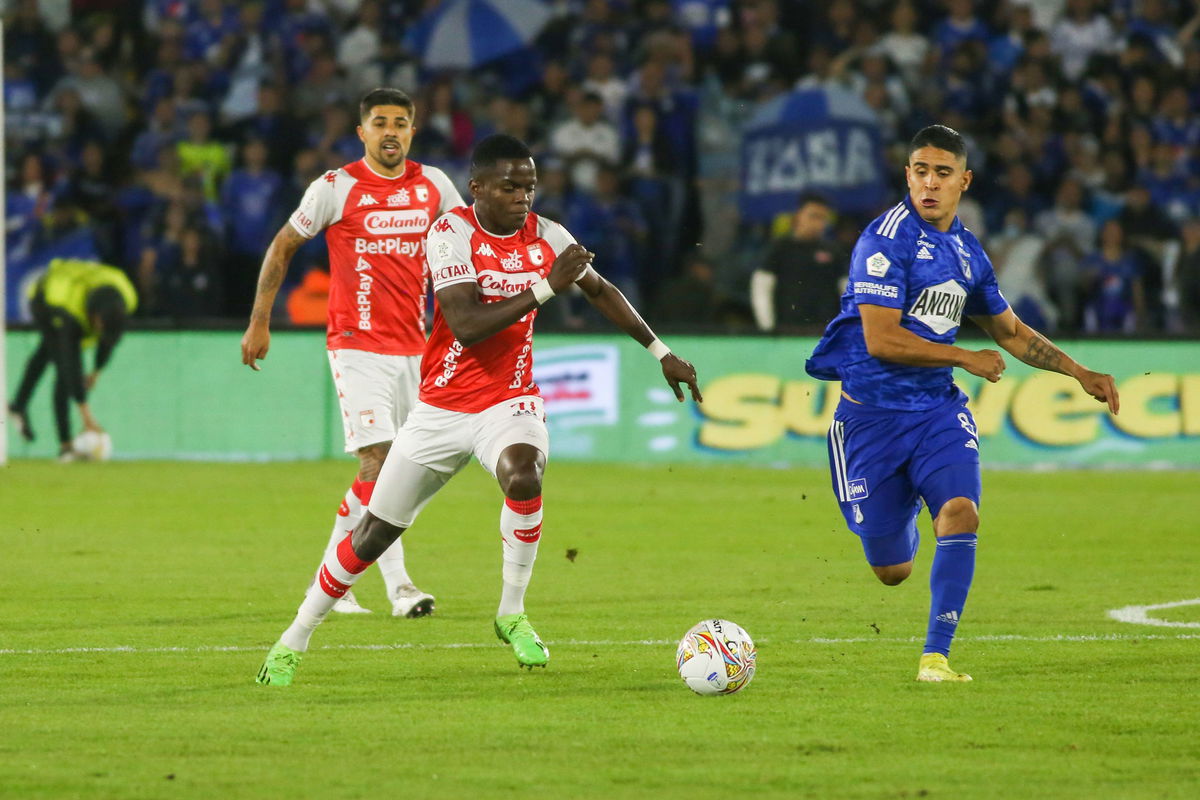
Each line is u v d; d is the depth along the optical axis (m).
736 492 48.94
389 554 27.28
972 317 22.83
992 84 72.94
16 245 67.25
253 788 15.23
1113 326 67.94
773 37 74.06
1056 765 16.25
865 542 22.45
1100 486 51.84
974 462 21.22
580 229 66.38
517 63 74.31
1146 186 72.25
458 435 21.28
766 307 59.47
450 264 20.69
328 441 57.78
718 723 18.30
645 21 75.00
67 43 71.88
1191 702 19.58
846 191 67.12
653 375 57.44
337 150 67.25
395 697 19.88
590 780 15.58
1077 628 25.78
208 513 42.72
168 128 69.44
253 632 25.17
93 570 32.44
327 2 75.25
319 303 63.62
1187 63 76.25
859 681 20.95
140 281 64.50
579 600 28.91
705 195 69.69
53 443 56.91
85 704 19.36
